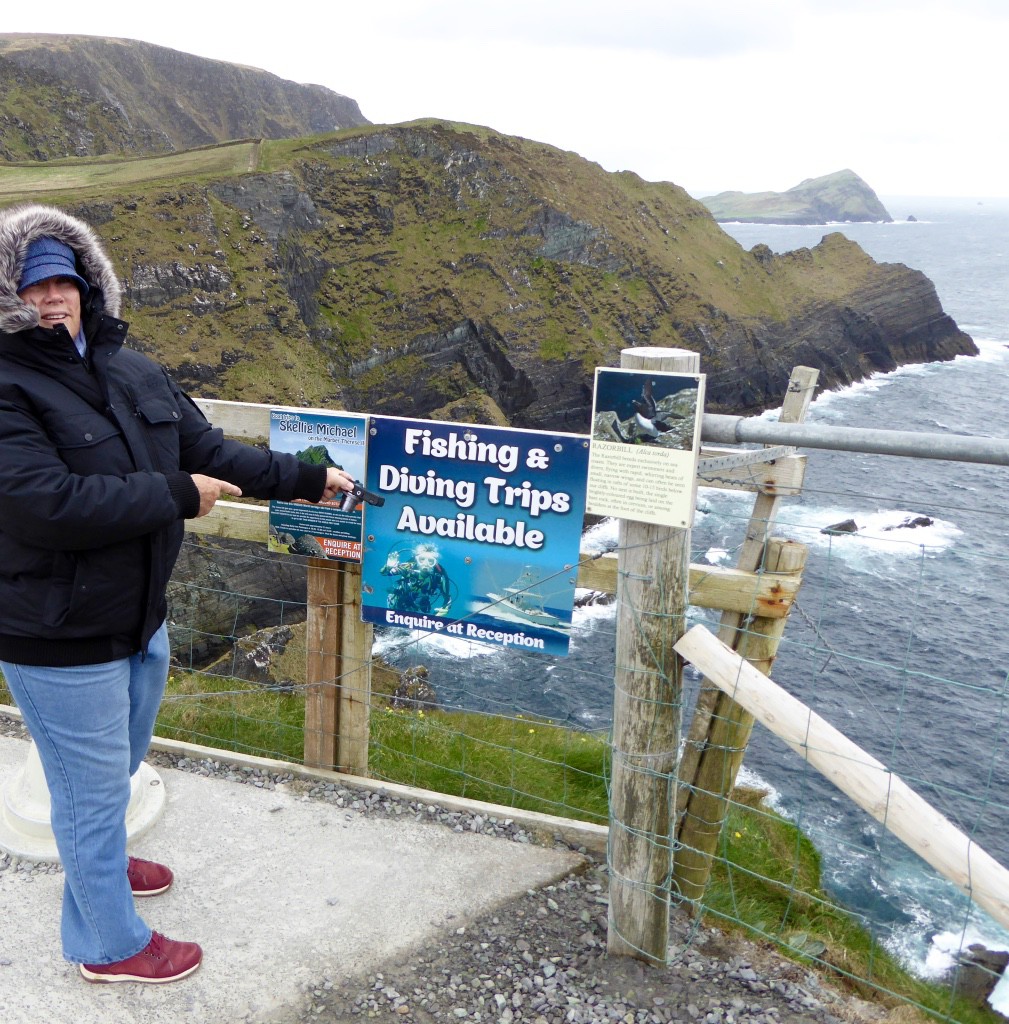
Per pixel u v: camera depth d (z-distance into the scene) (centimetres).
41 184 8081
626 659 324
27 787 423
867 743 2538
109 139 15950
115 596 288
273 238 7925
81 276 282
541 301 9238
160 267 6688
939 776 2373
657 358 291
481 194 9688
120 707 306
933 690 2878
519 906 385
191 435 333
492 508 404
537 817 442
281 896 387
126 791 317
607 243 10012
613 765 338
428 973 345
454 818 448
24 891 383
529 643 416
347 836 432
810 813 2005
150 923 368
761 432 290
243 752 538
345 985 338
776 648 378
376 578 434
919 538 4588
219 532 468
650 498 298
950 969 1324
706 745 390
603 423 300
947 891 1527
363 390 8131
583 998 332
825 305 11300
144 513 270
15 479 254
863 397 9469
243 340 6812
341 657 465
